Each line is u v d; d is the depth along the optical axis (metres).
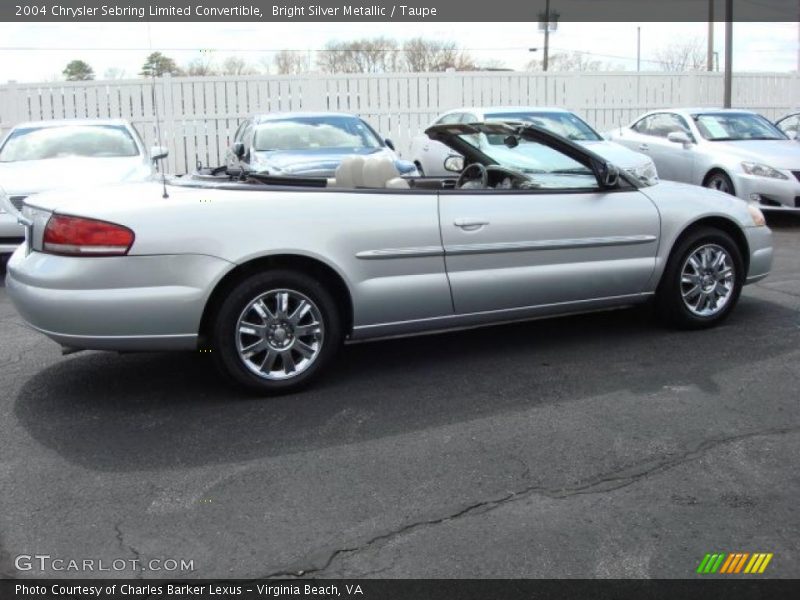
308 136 10.24
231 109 15.64
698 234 5.91
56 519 3.40
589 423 4.34
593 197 5.59
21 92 15.07
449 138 6.25
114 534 3.29
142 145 9.90
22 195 8.07
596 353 5.55
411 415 4.50
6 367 5.43
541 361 5.40
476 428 4.30
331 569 3.05
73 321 4.36
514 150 5.95
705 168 11.28
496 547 3.18
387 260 4.90
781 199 10.39
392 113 16.27
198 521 3.38
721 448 4.02
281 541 3.23
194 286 4.44
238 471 3.83
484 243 5.16
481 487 3.65
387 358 5.52
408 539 3.24
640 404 4.60
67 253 4.36
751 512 3.43
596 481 3.70
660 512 3.43
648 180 6.18
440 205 5.06
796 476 3.73
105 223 4.32
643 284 5.79
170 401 4.75
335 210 4.78
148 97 15.33
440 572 3.02
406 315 5.04
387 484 3.69
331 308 4.84
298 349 4.80
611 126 17.47
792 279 7.77
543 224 5.35
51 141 9.66
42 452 4.05
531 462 3.90
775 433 4.19
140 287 4.38
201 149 15.66
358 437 4.21
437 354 5.60
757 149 10.94
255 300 4.63
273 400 4.75
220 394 4.85
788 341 5.74
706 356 5.43
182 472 3.82
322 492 3.62
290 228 4.64
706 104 18.23
